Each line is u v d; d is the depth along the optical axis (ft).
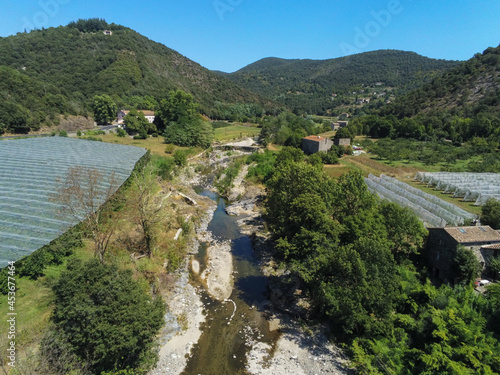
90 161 168.86
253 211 181.06
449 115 393.50
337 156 288.10
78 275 57.00
